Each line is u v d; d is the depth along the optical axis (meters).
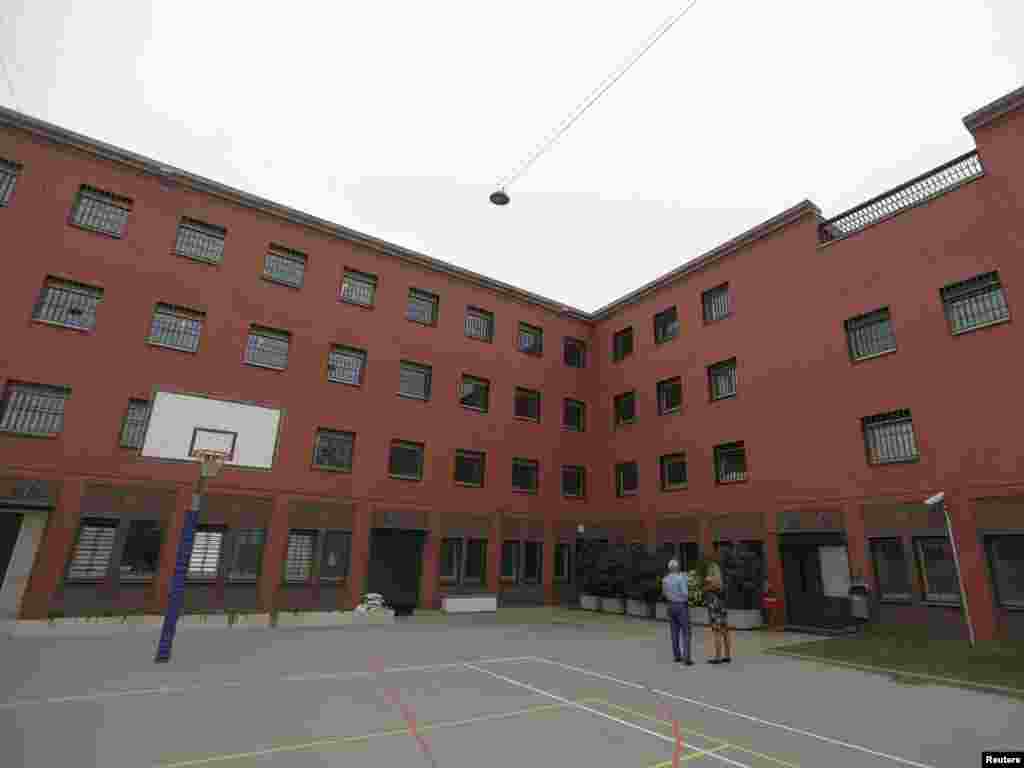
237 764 5.65
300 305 21.28
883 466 15.95
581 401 28.55
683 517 22.30
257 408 18.97
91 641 12.84
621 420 27.33
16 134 17.23
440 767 5.64
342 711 7.61
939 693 8.92
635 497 24.97
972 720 7.46
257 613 17.31
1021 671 10.10
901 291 16.36
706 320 23.36
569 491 27.03
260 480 18.92
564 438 27.39
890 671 10.35
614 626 18.02
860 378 16.97
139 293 18.12
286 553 19.02
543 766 5.73
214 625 15.93
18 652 11.08
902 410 15.80
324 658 11.48
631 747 6.34
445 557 22.75
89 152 18.12
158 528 17.08
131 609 16.16
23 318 16.20
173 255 19.02
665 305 25.53
